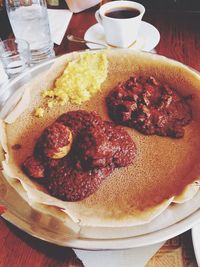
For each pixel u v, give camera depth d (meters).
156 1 0.61
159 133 0.37
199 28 0.51
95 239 0.27
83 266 0.28
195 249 0.26
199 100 0.38
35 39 0.49
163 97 0.39
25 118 0.39
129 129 0.38
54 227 0.28
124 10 0.49
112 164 0.34
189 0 0.59
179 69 0.41
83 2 0.55
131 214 0.29
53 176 0.32
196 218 0.28
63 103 0.41
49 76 0.42
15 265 0.28
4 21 0.56
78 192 0.31
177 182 0.32
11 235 0.30
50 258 0.28
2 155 0.35
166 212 0.29
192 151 0.35
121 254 0.27
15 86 0.42
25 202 0.29
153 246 0.28
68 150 0.33
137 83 0.41
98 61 0.43
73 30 0.52
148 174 0.33
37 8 0.51
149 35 0.49
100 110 0.40
